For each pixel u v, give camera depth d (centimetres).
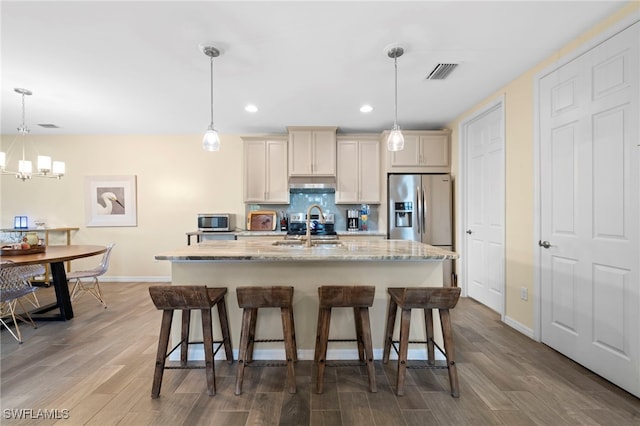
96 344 255
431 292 182
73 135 479
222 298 215
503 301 303
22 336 271
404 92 314
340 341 227
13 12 185
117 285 459
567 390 188
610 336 193
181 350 219
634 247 178
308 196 488
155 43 221
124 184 480
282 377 205
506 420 162
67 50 230
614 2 179
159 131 465
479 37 215
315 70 263
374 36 214
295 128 434
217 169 486
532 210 262
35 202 476
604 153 195
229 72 267
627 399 178
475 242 368
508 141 295
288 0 178
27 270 327
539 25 201
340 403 177
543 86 247
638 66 175
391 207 413
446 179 408
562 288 230
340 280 229
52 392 187
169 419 164
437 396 183
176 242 484
